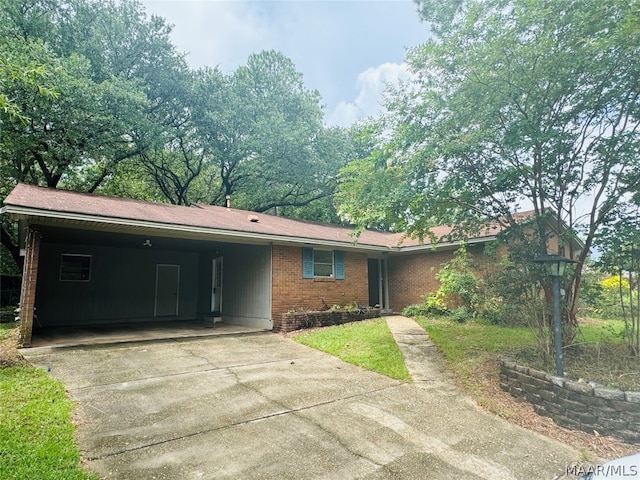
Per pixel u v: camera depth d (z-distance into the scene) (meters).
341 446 3.66
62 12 15.23
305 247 11.38
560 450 3.74
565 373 4.87
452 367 6.46
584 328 9.08
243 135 20.52
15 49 11.20
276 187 21.58
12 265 18.41
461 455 3.56
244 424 4.10
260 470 3.16
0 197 15.47
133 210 8.70
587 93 5.32
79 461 3.14
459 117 5.86
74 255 11.95
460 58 5.75
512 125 5.39
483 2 5.51
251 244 11.13
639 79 4.98
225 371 6.17
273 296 10.41
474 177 6.28
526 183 5.92
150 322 12.37
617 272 5.60
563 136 5.38
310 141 21.31
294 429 4.01
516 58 5.30
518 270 5.72
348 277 12.64
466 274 8.54
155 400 4.74
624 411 3.98
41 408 4.11
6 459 3.00
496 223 7.23
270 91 22.06
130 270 12.98
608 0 4.64
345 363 6.86
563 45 5.09
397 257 14.91
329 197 22.70
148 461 3.23
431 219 7.39
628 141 4.89
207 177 24.12
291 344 8.55
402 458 3.46
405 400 5.00
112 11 16.80
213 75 19.42
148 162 19.28
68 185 18.50
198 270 14.60
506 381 5.30
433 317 11.45
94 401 4.61
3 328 10.08
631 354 5.44
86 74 14.15
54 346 7.42
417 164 6.28
